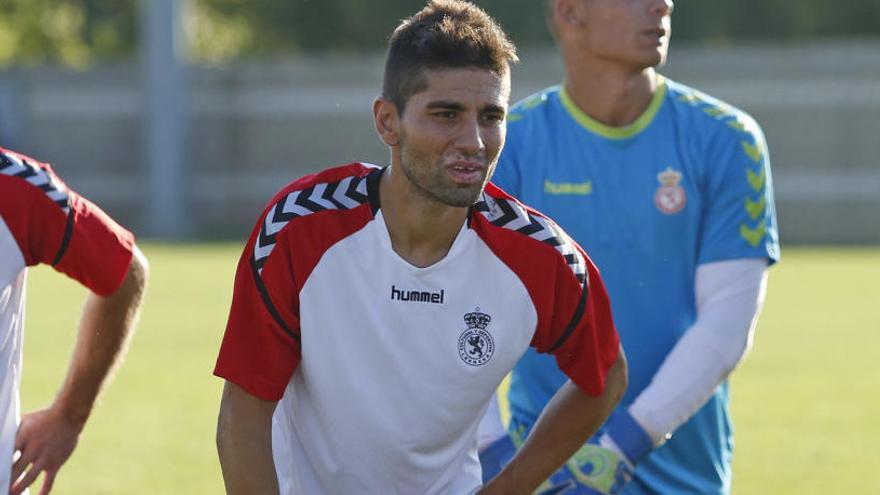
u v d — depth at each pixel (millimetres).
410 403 13086
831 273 76375
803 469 30641
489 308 13039
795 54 105625
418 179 12250
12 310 13234
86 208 13531
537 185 17703
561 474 15773
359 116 115125
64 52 160000
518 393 17781
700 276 17172
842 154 106000
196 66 116000
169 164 109688
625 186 17406
